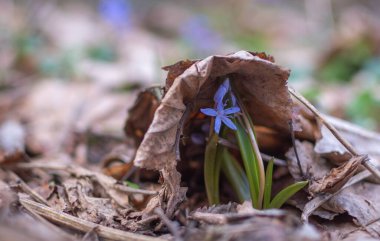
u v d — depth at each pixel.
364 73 0.85
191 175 0.35
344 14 1.19
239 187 0.31
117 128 0.53
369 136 0.39
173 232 0.26
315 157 0.33
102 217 0.30
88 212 0.31
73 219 0.28
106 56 0.94
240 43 1.13
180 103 0.27
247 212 0.26
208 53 1.02
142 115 0.37
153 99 0.36
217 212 0.28
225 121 0.28
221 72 0.28
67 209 0.31
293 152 0.32
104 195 0.34
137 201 0.33
